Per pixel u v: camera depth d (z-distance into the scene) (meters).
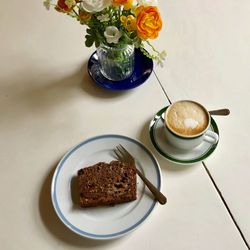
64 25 0.72
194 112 0.51
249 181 0.50
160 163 0.53
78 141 0.56
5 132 0.58
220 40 0.66
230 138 0.54
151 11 0.47
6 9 0.77
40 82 0.64
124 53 0.57
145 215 0.47
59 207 0.48
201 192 0.49
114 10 0.50
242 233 0.46
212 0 0.73
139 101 0.60
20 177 0.53
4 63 0.68
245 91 0.59
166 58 0.64
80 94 0.62
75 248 0.46
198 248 0.45
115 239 0.46
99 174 0.50
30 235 0.48
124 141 0.54
